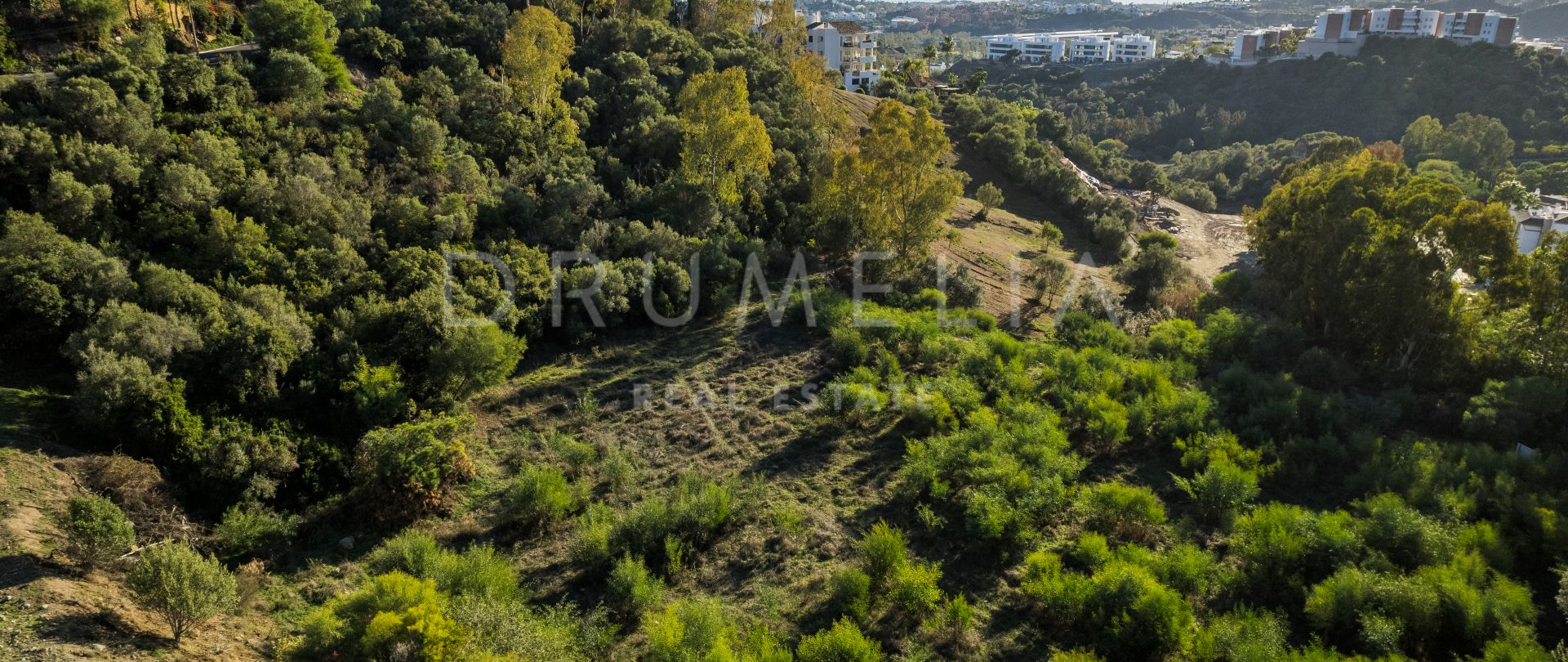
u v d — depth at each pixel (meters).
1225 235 67.44
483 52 49.06
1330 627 17.33
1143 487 23.86
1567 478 22.91
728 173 41.00
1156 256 46.50
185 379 20.27
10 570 13.56
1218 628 16.50
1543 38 189.62
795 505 21.86
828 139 53.47
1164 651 16.44
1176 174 96.31
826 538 20.28
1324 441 25.36
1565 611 17.36
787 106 56.12
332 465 20.59
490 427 24.89
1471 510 21.33
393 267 27.39
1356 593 17.08
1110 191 79.75
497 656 13.79
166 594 13.23
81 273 21.00
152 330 19.97
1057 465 22.77
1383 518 19.89
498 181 35.62
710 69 52.41
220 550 17.20
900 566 18.33
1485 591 17.52
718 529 20.39
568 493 20.81
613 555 18.88
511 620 15.37
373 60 43.50
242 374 20.70
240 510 18.25
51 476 16.62
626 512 20.92
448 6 51.00
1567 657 15.77
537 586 18.03
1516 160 91.75
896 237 39.94
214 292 23.00
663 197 38.41
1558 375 29.06
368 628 13.56
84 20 31.62
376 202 30.77
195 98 30.67
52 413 18.77
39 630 12.32
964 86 107.44
